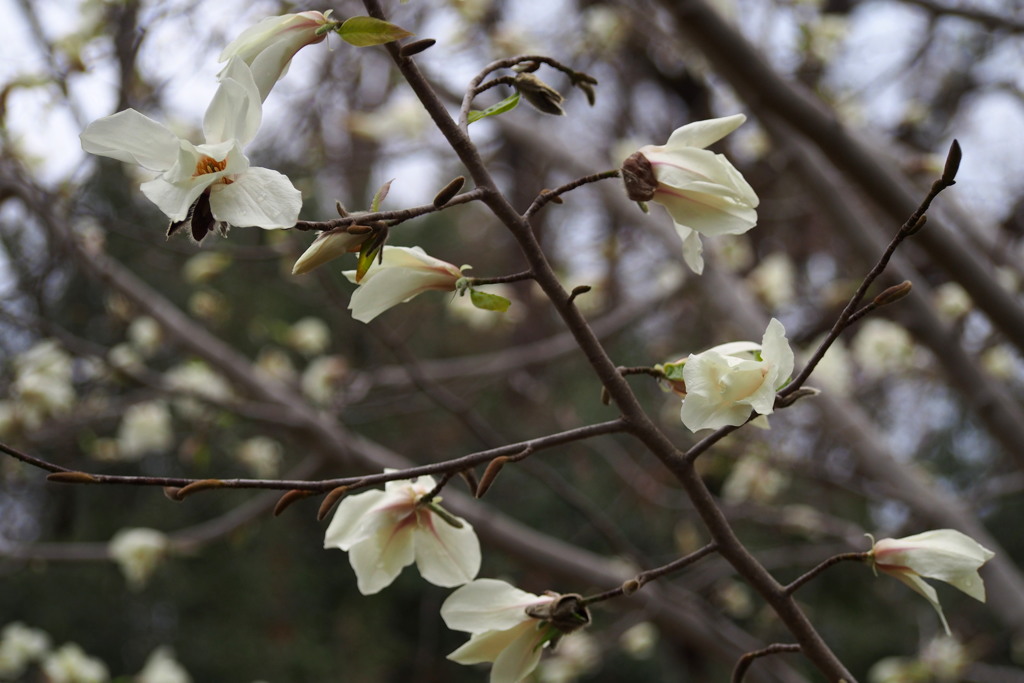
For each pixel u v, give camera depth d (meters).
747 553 1.55
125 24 3.31
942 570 1.50
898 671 4.36
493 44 4.73
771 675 4.20
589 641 4.54
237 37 1.43
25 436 4.61
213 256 4.49
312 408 4.82
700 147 1.54
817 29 4.50
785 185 6.85
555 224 8.04
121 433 5.38
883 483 4.30
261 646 8.31
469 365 5.53
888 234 4.35
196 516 8.34
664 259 6.21
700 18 3.34
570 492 3.53
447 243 9.20
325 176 5.27
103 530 8.15
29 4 3.22
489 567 7.58
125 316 5.06
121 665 8.25
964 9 4.41
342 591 8.98
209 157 1.29
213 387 4.73
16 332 6.28
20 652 4.81
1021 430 3.61
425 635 6.71
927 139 6.66
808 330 5.04
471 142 1.50
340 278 6.90
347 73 4.87
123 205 6.34
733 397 1.44
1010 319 3.38
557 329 7.69
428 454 7.73
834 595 8.64
